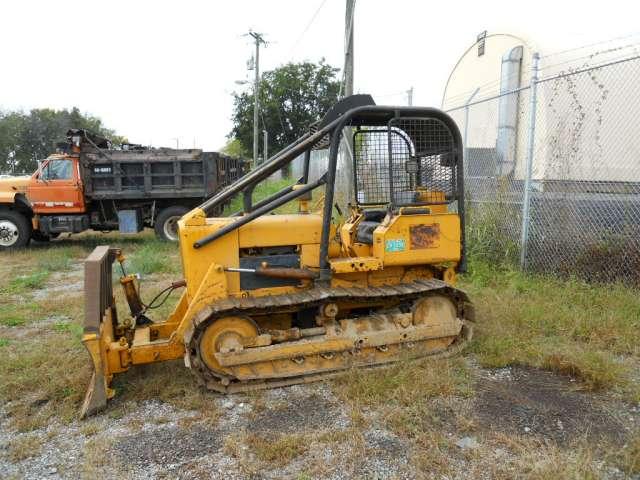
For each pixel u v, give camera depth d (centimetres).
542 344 468
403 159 475
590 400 380
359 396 384
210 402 390
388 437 335
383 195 484
